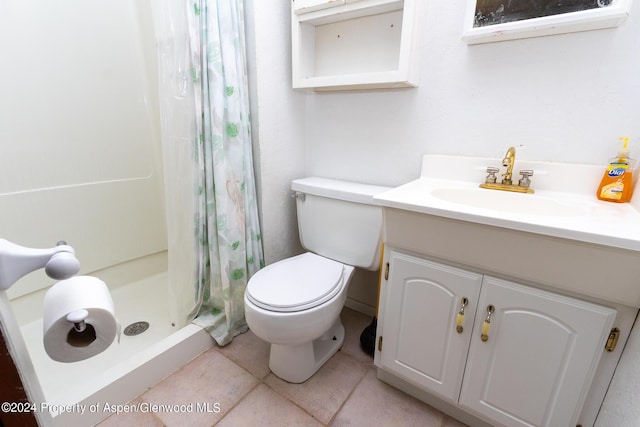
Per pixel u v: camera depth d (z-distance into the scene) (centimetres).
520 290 83
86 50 159
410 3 107
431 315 100
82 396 102
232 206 134
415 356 107
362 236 132
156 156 195
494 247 82
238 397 117
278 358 124
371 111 142
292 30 134
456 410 109
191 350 135
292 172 161
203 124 124
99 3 161
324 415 111
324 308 108
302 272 127
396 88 132
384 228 103
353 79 123
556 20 91
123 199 183
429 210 87
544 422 86
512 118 111
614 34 91
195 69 117
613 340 75
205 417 109
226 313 141
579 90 99
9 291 143
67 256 40
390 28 126
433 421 109
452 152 125
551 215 98
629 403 68
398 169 140
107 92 170
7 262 37
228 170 131
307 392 120
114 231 181
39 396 44
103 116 170
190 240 137
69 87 156
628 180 92
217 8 116
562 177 104
